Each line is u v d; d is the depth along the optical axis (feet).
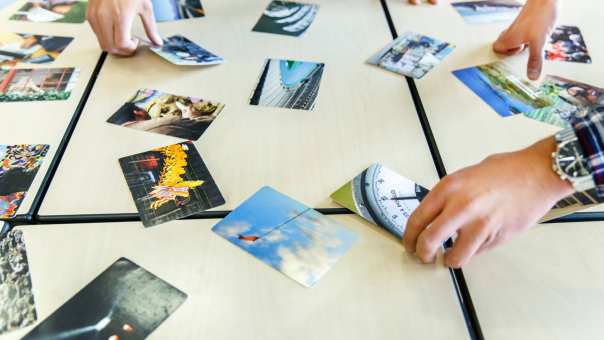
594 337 1.69
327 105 2.75
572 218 2.12
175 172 2.29
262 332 1.68
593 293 1.83
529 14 3.15
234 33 3.37
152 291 1.79
